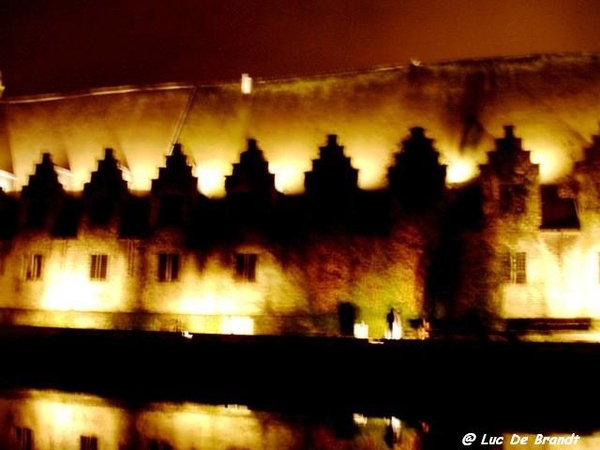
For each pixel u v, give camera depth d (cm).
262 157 3712
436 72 4094
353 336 3369
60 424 2217
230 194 3703
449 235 3422
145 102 4434
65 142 4322
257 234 3625
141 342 3045
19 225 3997
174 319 3653
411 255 3441
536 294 3303
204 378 2914
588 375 2520
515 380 2577
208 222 3750
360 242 3503
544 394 2536
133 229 3797
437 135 3775
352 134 3900
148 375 3002
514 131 3641
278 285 3559
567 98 3794
